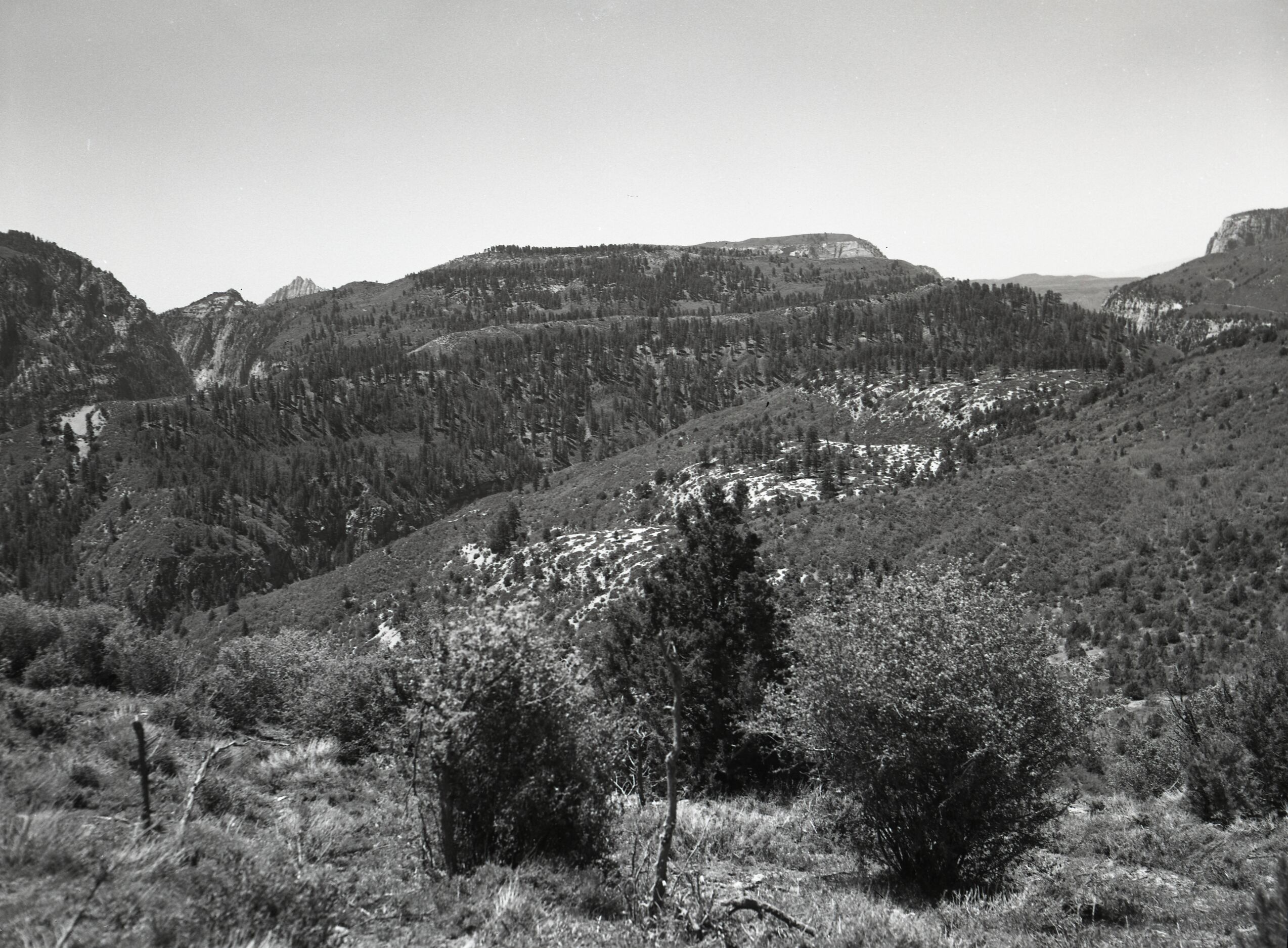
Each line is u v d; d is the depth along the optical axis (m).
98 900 4.82
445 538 127.06
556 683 8.36
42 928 4.32
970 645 9.80
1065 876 9.92
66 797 7.59
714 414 180.00
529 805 8.09
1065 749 9.94
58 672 15.84
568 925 6.29
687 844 10.14
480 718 7.84
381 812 9.73
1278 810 13.62
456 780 8.00
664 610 18.86
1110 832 13.13
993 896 9.38
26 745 9.53
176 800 8.63
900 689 9.67
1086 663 10.55
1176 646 32.62
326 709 15.62
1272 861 10.36
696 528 19.77
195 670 18.61
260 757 12.81
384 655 8.75
